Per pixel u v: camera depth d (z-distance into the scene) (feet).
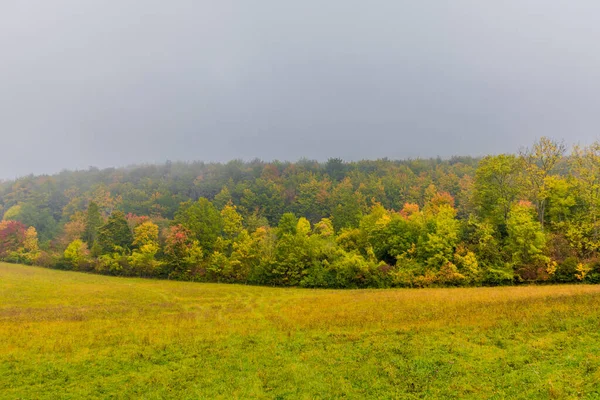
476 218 182.09
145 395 50.47
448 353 58.34
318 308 99.81
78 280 197.16
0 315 99.66
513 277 148.36
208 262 208.23
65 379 55.67
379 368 55.52
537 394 43.93
